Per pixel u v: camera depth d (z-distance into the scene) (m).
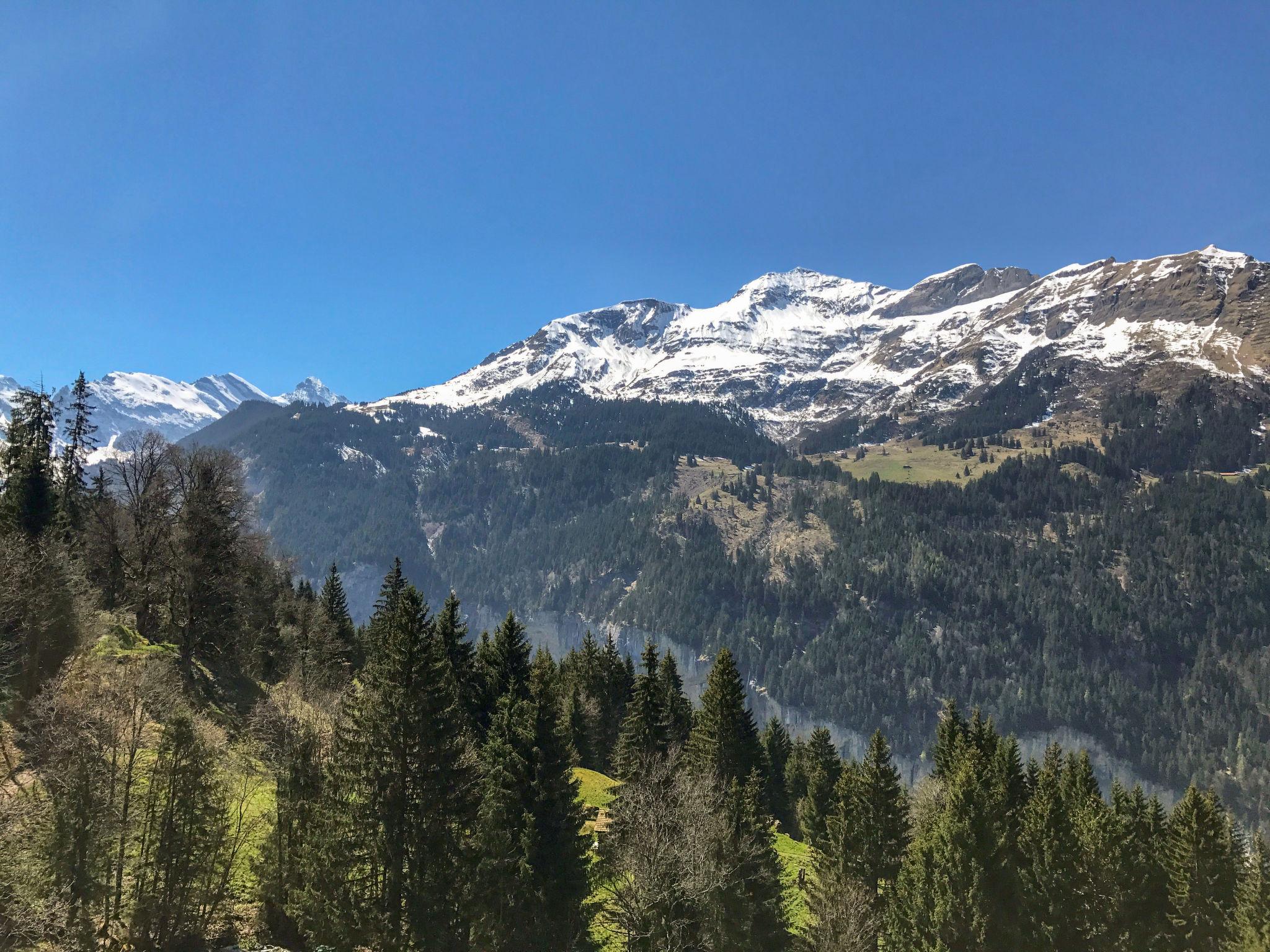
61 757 38.25
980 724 77.81
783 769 110.69
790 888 65.69
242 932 42.62
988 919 48.19
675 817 46.34
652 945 41.84
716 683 72.81
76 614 54.44
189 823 39.78
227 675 70.94
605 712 101.38
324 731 50.12
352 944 38.97
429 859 39.97
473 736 54.53
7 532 62.53
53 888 35.19
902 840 60.78
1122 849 57.97
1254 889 57.75
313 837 41.50
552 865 42.66
